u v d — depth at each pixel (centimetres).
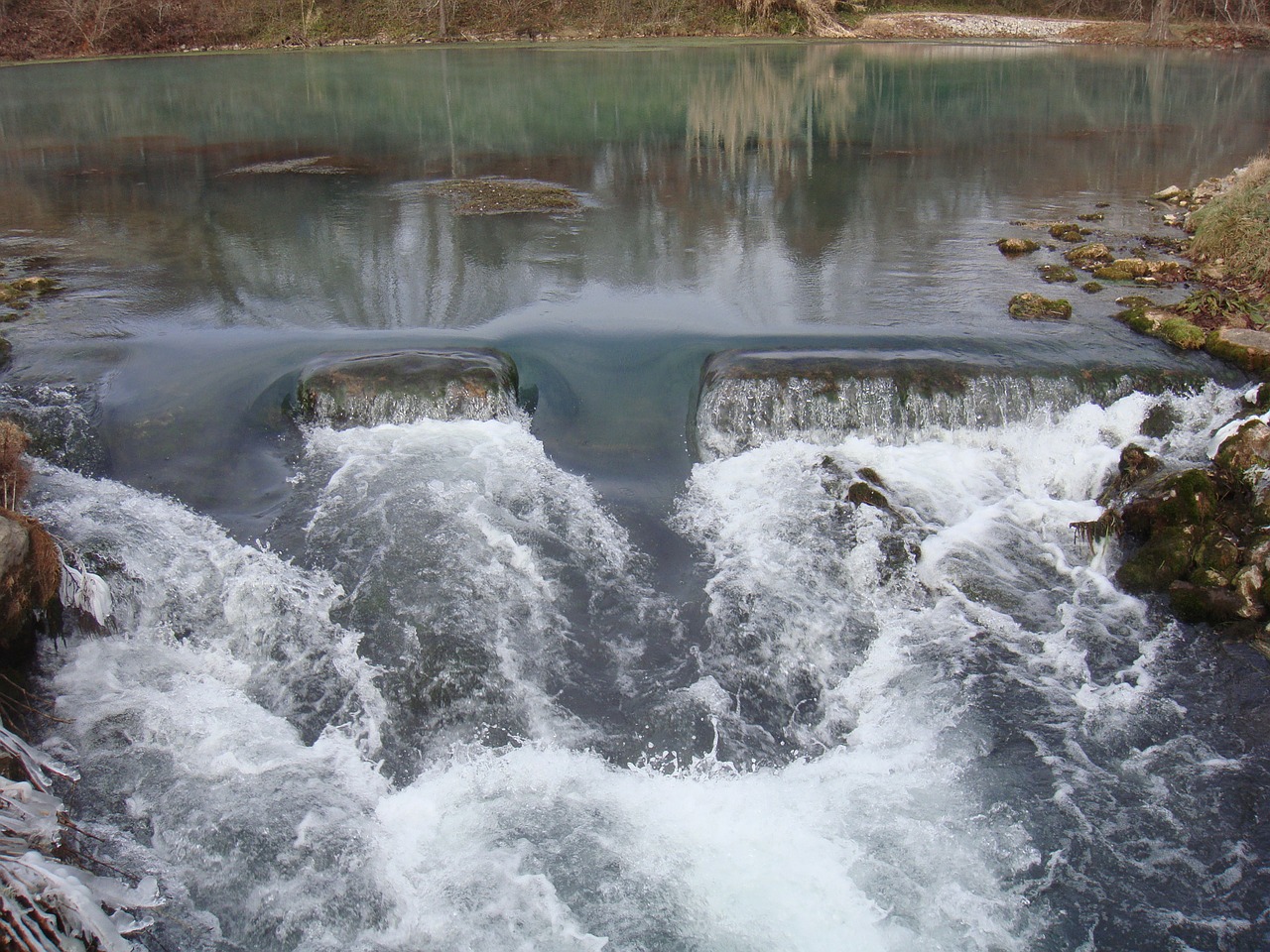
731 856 524
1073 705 618
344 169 1595
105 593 645
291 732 591
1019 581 716
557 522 746
